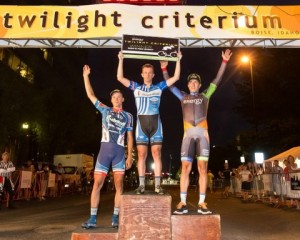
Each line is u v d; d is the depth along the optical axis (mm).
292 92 25469
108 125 5441
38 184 15867
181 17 8945
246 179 16406
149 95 5543
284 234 7117
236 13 9031
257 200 15555
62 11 8961
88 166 27125
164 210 4656
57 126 29312
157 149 5363
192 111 5551
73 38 8812
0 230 7434
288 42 9305
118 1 9445
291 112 26297
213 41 9344
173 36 8820
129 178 55844
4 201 13625
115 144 5367
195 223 4699
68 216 9898
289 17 9023
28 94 20875
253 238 6680
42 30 8836
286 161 12766
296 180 11664
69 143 32844
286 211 11242
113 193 23953
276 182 13391
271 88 26344
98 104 5641
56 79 42000
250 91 27516
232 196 19750
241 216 10195
